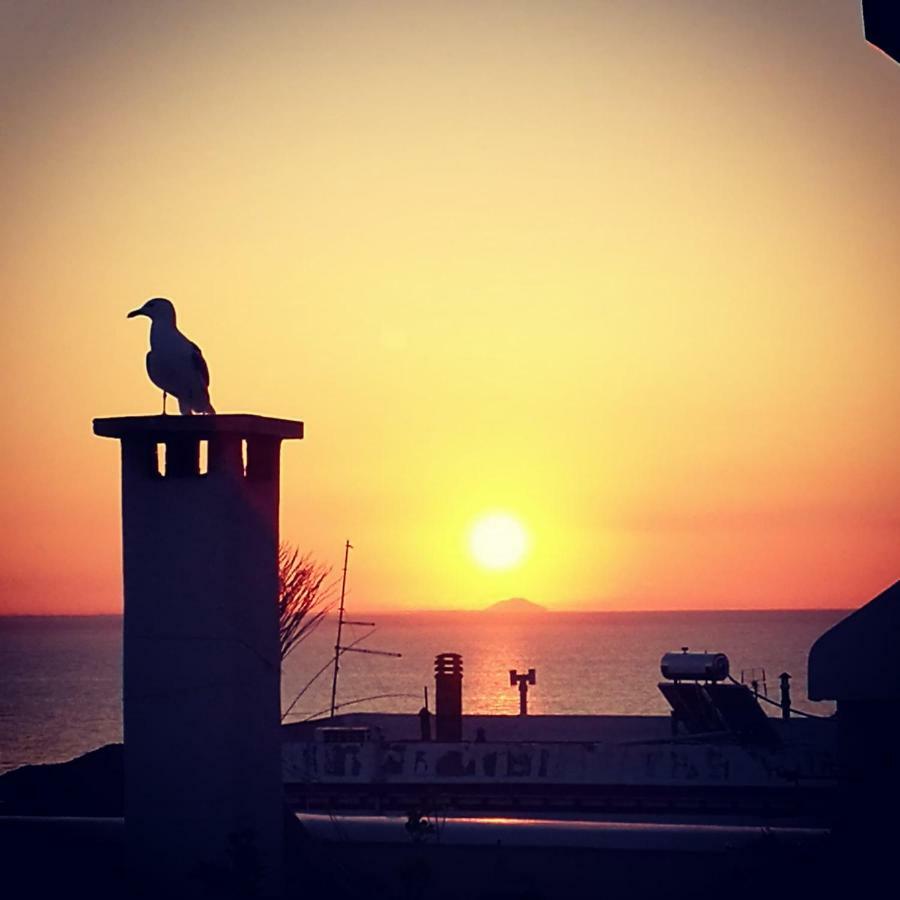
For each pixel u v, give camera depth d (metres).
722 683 30.25
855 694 15.02
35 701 115.69
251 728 14.29
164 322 15.09
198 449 14.51
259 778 14.38
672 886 16.08
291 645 22.34
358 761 25.09
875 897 14.30
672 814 22.25
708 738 27.38
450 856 16.98
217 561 14.09
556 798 23.84
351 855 17.06
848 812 15.01
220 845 13.93
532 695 128.38
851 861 14.68
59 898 13.79
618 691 133.25
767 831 16.70
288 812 15.34
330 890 15.03
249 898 13.38
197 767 14.05
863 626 15.06
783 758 23.19
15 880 14.27
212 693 14.06
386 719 35.09
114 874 14.51
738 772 23.28
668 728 31.30
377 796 24.61
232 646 14.09
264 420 14.40
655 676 159.88
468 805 23.94
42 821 15.66
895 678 14.86
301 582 22.58
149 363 15.04
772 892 14.82
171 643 14.17
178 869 14.02
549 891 16.11
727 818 21.64
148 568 14.28
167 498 14.25
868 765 15.10
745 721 28.59
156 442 14.44
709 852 16.47
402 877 15.29
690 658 29.39
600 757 24.11
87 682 145.00
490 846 16.92
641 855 16.56
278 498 14.80
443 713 30.95
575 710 109.25
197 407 15.12
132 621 14.30
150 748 14.16
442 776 24.72
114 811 20.02
